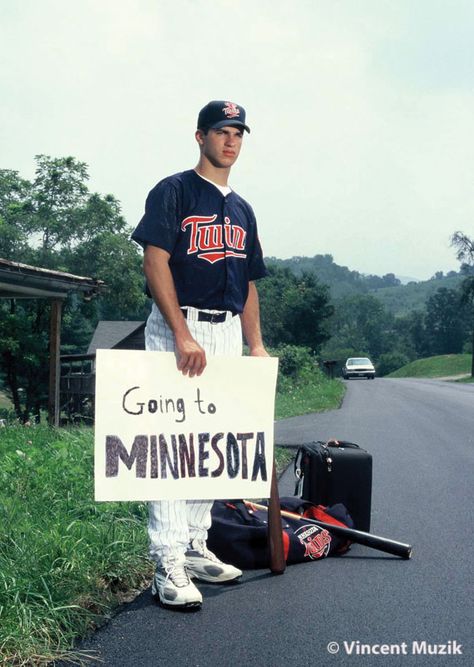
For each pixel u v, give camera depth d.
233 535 4.21
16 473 5.96
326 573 4.18
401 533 5.20
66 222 39.00
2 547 4.05
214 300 3.70
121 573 4.01
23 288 13.47
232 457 3.68
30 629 3.13
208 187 3.69
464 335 179.75
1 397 38.88
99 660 2.98
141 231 3.60
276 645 3.14
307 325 84.31
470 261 61.19
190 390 3.63
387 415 16.58
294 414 17.36
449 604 3.69
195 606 3.54
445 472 8.01
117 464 3.52
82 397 19.98
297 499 4.81
